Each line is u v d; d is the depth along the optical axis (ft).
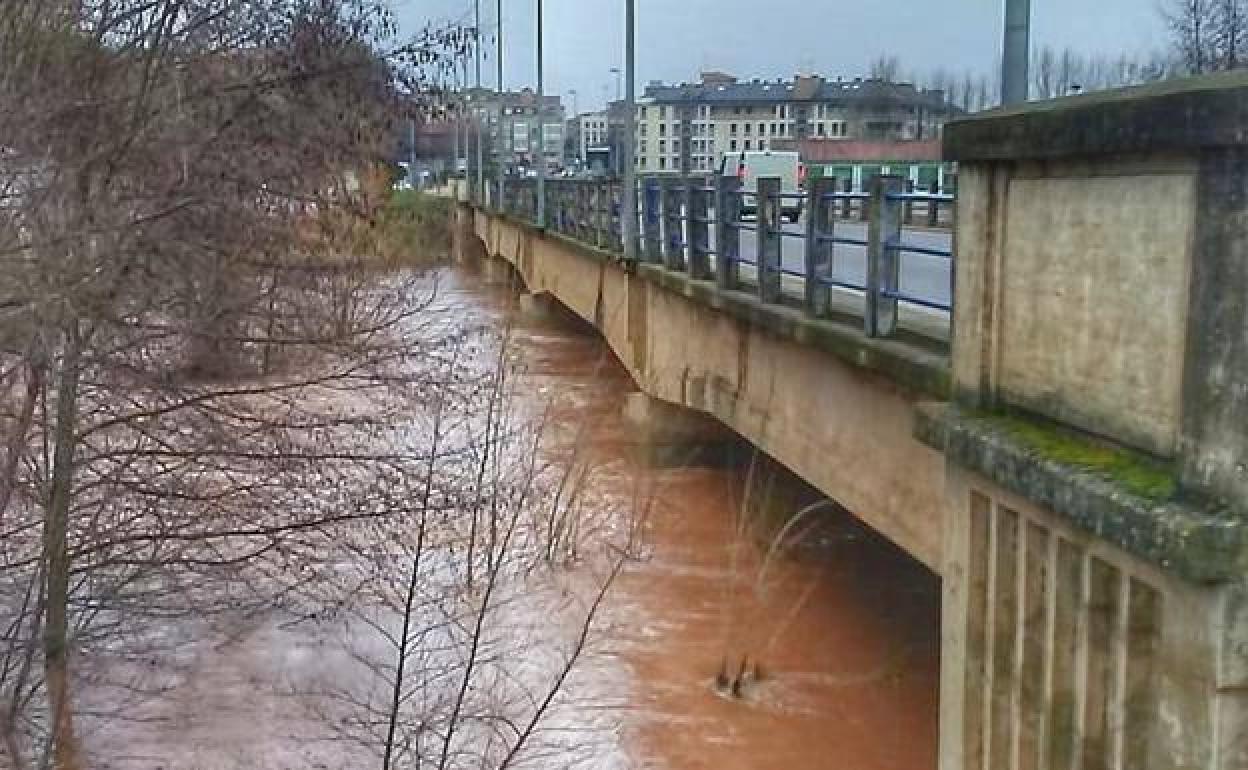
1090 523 14.57
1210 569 12.70
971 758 18.65
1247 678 12.89
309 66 41.34
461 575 44.93
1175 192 13.78
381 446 51.52
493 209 154.71
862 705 38.27
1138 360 14.62
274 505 40.24
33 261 29.12
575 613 44.06
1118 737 14.69
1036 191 17.04
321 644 39.96
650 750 34.78
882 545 55.06
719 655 41.39
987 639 18.07
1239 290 12.55
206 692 37.06
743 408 44.70
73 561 39.14
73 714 33.78
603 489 61.05
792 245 72.02
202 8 37.88
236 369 39.50
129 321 34.63
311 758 33.22
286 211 41.88
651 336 61.31
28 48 31.48
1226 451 12.76
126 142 32.99
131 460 37.32
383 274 51.55
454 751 32.50
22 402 32.94
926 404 20.90
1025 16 22.97
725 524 56.39
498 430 61.16
